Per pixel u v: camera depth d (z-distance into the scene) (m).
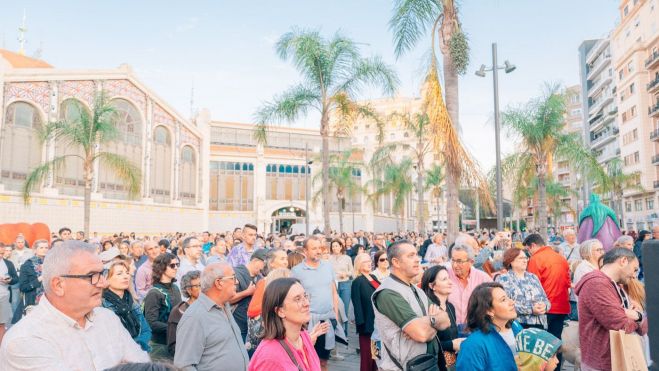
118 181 32.75
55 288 2.28
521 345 3.48
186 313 3.55
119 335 2.63
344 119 18.50
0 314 7.54
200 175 41.44
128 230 33.00
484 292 3.42
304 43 17.12
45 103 28.02
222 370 3.47
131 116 34.03
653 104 50.97
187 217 39.31
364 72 17.45
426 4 10.72
